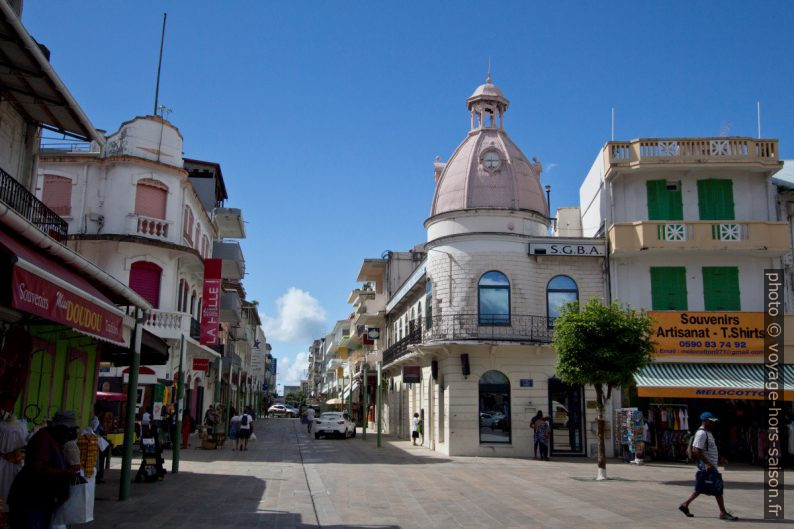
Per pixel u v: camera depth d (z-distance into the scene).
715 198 26.53
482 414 25.95
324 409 92.19
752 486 17.27
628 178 27.05
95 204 27.28
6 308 10.05
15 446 8.40
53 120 14.34
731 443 24.80
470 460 23.86
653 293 26.23
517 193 29.02
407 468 20.47
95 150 27.94
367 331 45.81
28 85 12.68
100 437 14.75
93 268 11.33
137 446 22.30
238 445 28.81
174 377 28.14
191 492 14.00
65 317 8.53
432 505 13.04
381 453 26.64
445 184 30.12
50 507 7.46
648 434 24.16
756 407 24.81
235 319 42.94
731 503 13.74
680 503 13.66
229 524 10.56
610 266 26.67
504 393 26.16
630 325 18.31
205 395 37.38
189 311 31.95
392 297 41.75
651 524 11.13
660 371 24.48
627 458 23.84
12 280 7.34
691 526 10.97
